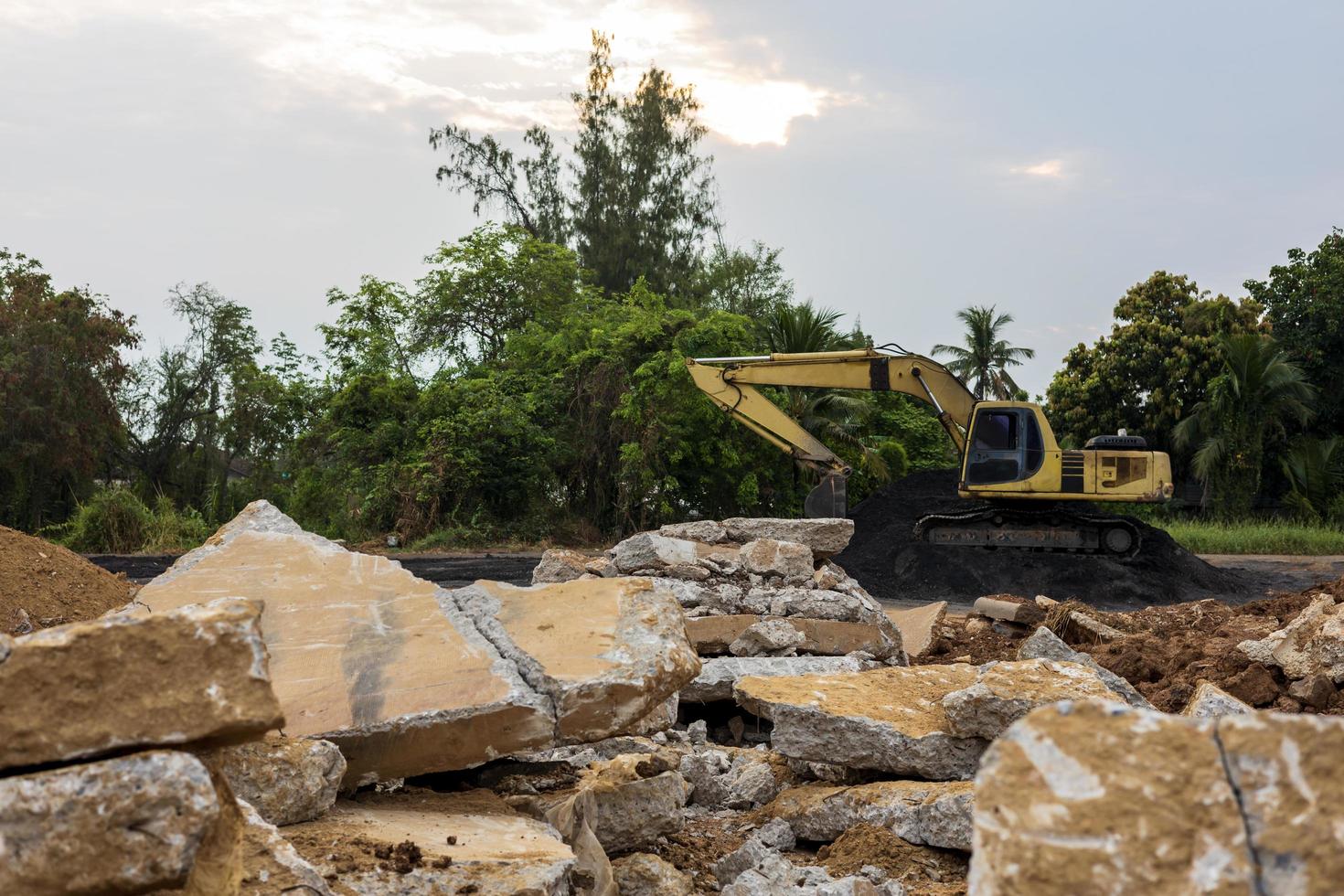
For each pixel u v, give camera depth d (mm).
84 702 2457
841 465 23719
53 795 2328
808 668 8555
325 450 35250
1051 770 1999
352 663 4816
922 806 5117
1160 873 1862
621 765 5043
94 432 39844
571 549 31688
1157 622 12430
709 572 9828
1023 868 1919
